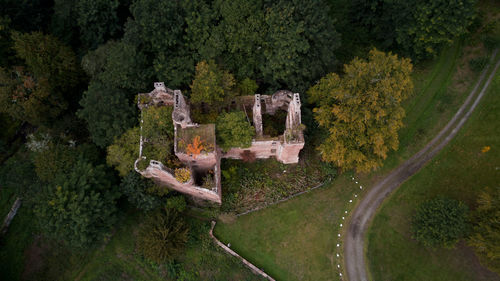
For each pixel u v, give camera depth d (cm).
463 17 4156
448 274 3931
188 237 4106
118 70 3947
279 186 4388
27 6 4725
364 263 4059
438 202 3778
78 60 4797
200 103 4212
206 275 4053
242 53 4241
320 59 4191
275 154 4519
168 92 3912
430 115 4747
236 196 4322
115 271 4138
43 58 4256
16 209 4419
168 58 4081
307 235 4194
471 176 4338
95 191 3831
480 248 3503
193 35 4006
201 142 3653
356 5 5088
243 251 4153
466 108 4734
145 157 3712
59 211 3609
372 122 3678
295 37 3781
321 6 4072
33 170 4166
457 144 4541
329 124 3978
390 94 3569
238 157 4519
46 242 4288
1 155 4678
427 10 4141
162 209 4203
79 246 3850
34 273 4150
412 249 4066
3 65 4347
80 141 4641
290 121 3994
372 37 5247
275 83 4288
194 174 4225
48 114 4484
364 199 4350
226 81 4019
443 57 5075
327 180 4362
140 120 3922
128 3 4822
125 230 4303
